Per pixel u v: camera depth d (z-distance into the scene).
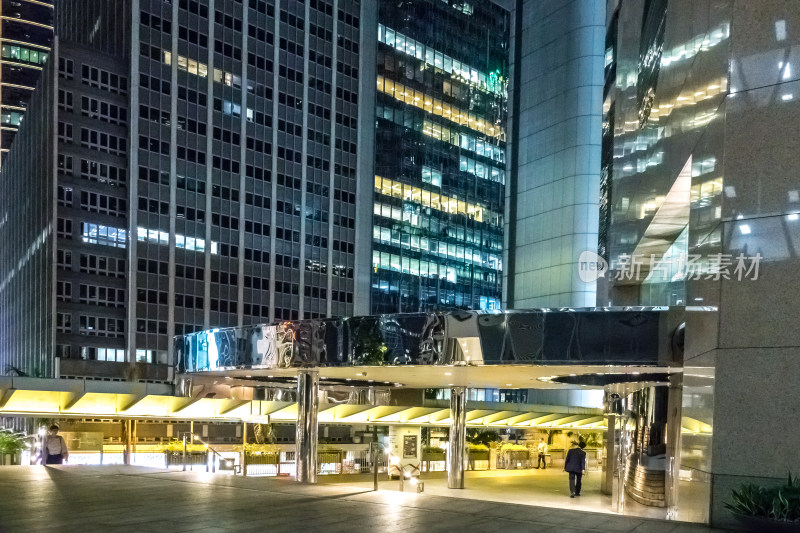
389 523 10.64
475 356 15.82
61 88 75.75
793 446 10.42
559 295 85.69
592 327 14.62
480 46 108.88
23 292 84.94
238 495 13.74
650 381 17.22
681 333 13.43
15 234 91.81
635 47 21.89
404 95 99.06
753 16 11.63
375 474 16.02
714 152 12.10
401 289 95.88
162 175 79.25
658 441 17.22
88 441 26.78
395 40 99.06
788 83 11.19
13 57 135.38
